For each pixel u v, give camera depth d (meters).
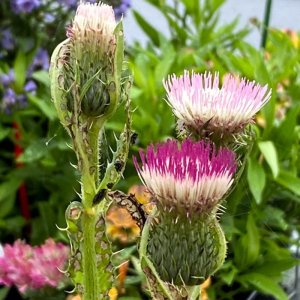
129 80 0.21
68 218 0.21
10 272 0.38
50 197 0.50
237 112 0.20
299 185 0.44
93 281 0.21
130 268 0.42
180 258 0.20
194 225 0.20
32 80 0.55
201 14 0.64
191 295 0.20
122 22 0.20
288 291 0.48
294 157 0.47
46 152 0.47
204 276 0.20
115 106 0.20
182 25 0.66
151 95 0.48
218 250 0.21
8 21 0.56
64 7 0.56
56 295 0.39
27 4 0.53
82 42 0.20
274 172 0.41
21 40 0.56
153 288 0.19
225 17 0.91
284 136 0.46
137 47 0.57
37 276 0.37
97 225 0.21
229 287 0.45
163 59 0.51
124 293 0.39
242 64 0.49
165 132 0.46
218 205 0.20
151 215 0.20
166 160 0.19
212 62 0.54
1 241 0.51
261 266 0.44
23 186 0.51
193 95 0.20
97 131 0.21
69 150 0.48
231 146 0.21
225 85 0.21
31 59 0.55
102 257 0.21
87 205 0.21
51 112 0.46
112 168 0.21
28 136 0.52
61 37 0.54
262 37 0.58
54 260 0.38
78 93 0.20
